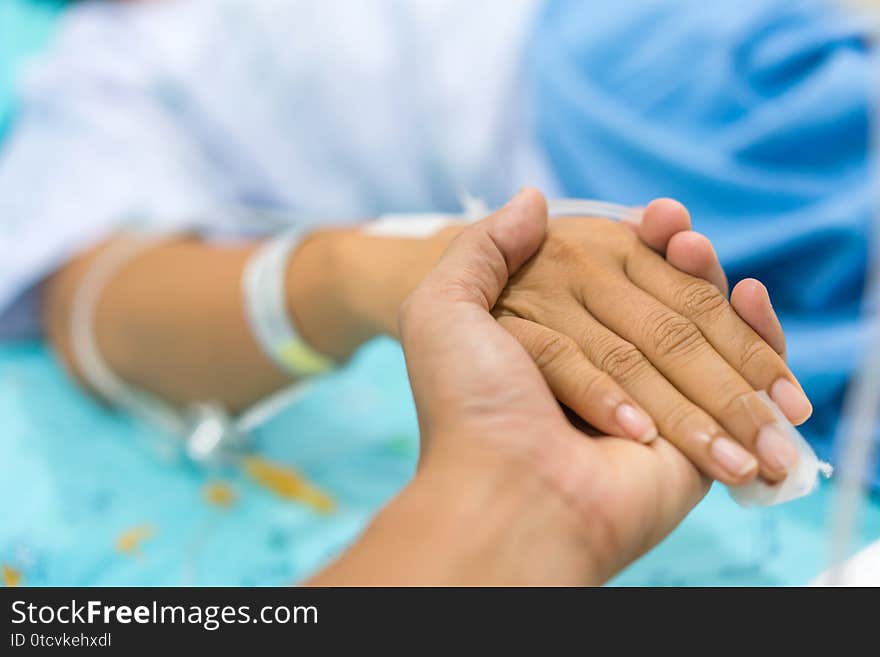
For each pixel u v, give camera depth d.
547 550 0.78
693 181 1.04
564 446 0.79
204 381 1.07
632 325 0.84
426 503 0.78
